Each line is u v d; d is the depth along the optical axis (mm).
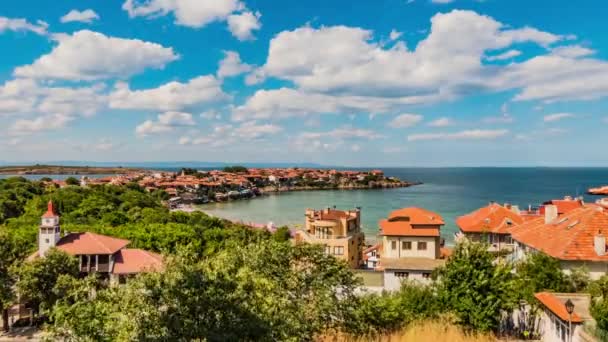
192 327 14062
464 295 28656
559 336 28875
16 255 52719
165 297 14266
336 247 84000
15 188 144875
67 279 44062
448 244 114688
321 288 24344
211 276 15211
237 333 14734
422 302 29938
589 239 41969
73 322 15297
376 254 89562
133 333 13695
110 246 64125
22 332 46781
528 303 34406
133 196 148125
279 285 22812
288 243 25438
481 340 25766
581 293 33281
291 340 17000
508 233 62094
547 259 38094
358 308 25984
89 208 115438
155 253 70438
